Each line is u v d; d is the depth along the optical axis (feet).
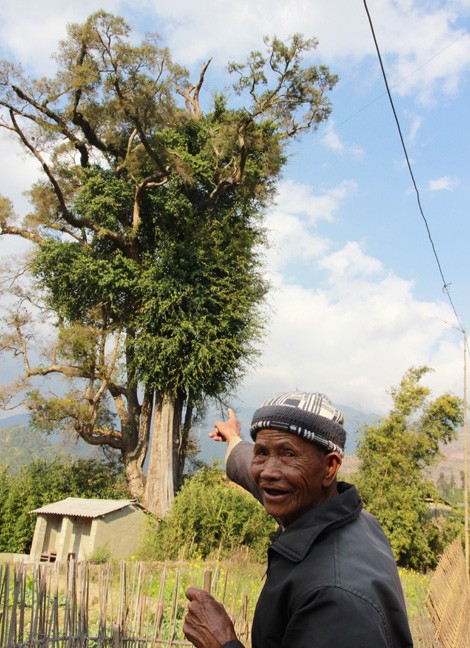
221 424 8.56
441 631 17.67
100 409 105.60
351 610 4.57
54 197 93.97
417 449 92.79
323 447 5.41
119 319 100.32
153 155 89.86
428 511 90.43
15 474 94.12
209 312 98.68
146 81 82.74
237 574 25.41
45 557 73.20
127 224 103.04
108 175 101.14
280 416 5.41
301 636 4.65
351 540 5.17
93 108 88.28
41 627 16.07
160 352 93.71
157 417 98.73
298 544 5.16
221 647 5.19
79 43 80.84
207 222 102.22
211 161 104.94
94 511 70.64
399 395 95.04
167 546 64.80
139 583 20.21
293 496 5.36
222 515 68.18
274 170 101.91
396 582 5.11
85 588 17.85
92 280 94.12
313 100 98.48
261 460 5.56
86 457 103.86
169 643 19.99
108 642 18.84
